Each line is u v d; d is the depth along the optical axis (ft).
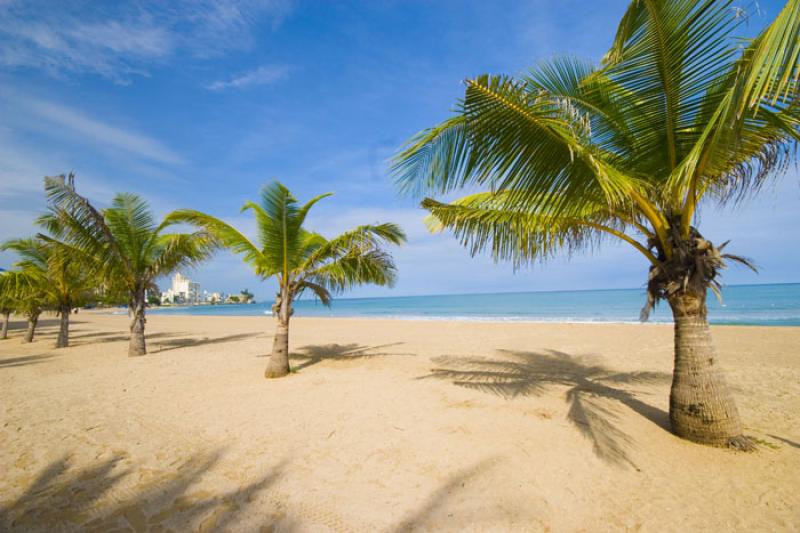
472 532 8.04
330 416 16.08
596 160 9.41
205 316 144.46
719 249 12.10
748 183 13.34
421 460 11.60
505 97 8.93
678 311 12.62
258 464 11.60
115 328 82.74
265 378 24.35
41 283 44.19
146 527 8.45
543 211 11.69
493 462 11.33
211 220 24.08
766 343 35.09
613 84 12.20
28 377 26.48
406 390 20.24
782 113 10.03
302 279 25.86
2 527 8.52
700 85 10.77
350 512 8.89
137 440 13.78
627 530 8.05
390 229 24.49
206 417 16.39
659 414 15.26
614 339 42.52
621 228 14.98
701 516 8.47
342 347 40.32
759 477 10.05
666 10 9.90
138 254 36.19
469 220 14.44
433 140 10.62
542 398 18.13
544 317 92.63
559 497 9.37
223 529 8.32
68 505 9.42
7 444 13.53
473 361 29.99
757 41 8.52
